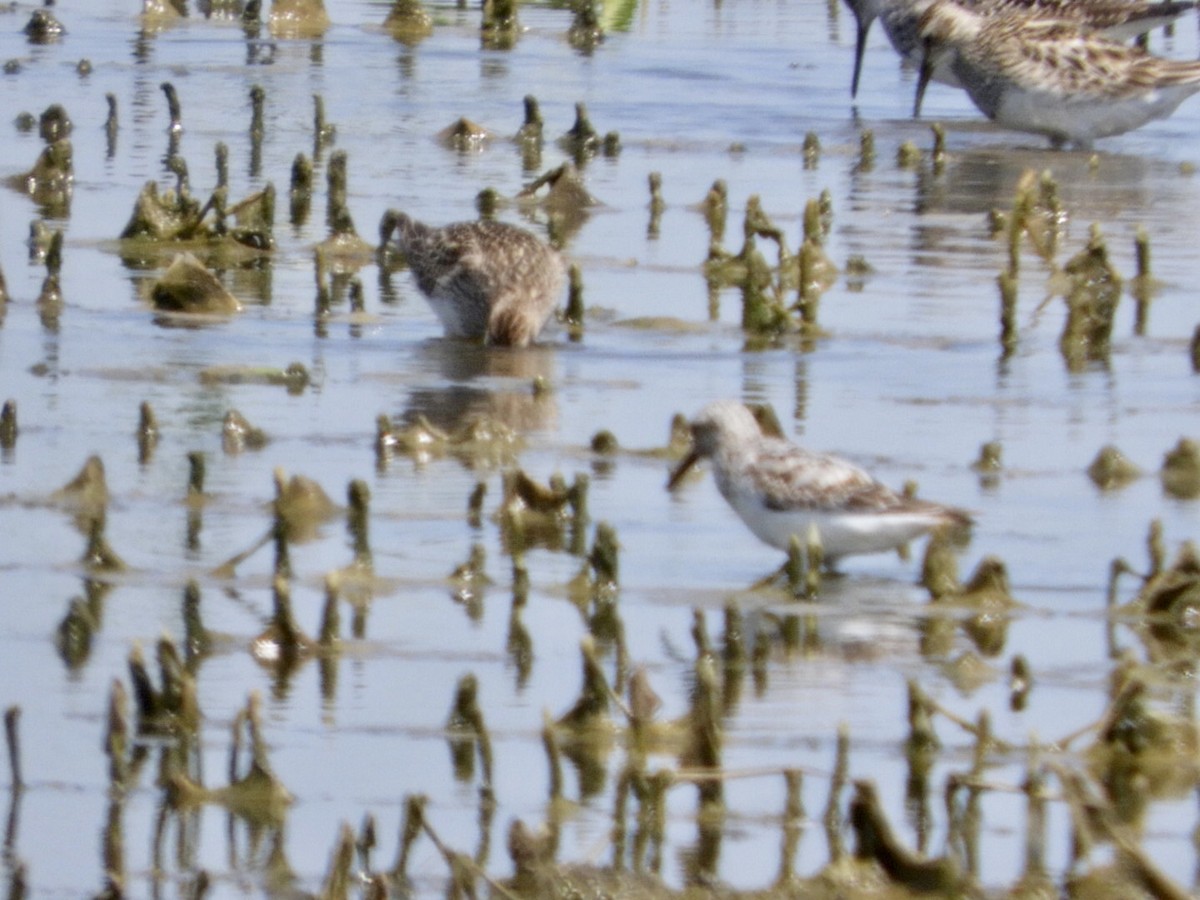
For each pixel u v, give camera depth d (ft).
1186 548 47.29
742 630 45.21
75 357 65.21
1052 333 71.77
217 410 60.44
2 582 47.06
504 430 58.54
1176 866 36.40
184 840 36.29
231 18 132.57
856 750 40.01
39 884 34.76
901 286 77.41
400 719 40.91
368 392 62.95
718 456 49.49
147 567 48.16
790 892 34.76
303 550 49.65
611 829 36.96
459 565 48.29
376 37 127.54
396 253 80.12
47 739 39.65
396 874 35.09
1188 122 113.39
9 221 82.64
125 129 99.55
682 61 124.26
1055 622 46.62
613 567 47.52
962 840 36.68
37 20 122.21
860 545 48.34
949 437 59.72
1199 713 42.34
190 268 71.61
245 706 41.29
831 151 102.37
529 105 100.32
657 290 76.23
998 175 97.66
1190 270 80.38
